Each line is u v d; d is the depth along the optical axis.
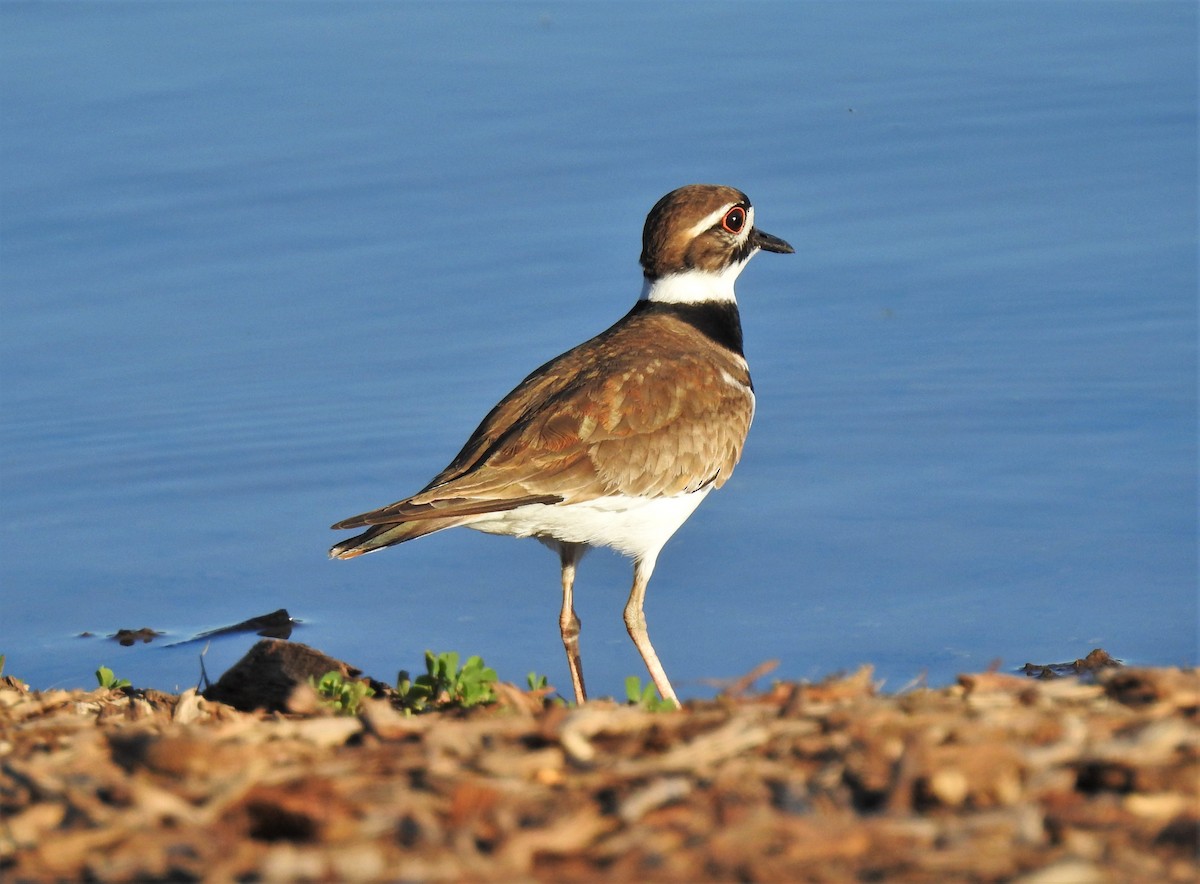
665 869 8.57
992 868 8.51
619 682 17.91
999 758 9.63
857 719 10.53
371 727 10.93
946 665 17.45
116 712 13.34
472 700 13.39
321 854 8.70
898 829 8.93
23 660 18.52
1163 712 10.76
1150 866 8.53
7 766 10.20
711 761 10.02
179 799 9.58
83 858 8.95
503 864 8.63
